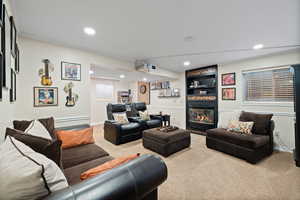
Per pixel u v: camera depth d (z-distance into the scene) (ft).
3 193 1.88
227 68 12.75
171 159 8.13
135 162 2.66
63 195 1.72
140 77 18.35
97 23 6.14
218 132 9.32
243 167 7.18
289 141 9.52
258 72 11.21
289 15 5.44
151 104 20.62
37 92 7.74
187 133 9.91
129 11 5.29
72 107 8.96
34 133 4.56
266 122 8.80
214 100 13.61
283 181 5.98
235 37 7.43
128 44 8.45
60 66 8.50
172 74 16.12
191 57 11.06
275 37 7.41
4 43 4.16
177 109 17.21
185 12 5.32
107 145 10.53
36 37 7.47
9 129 4.03
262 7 4.98
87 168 4.35
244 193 5.27
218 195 5.19
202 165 7.41
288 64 9.63
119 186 2.08
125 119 12.41
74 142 6.15
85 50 9.44
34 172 1.90
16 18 5.72
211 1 4.70
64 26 6.40
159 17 5.67
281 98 10.16
